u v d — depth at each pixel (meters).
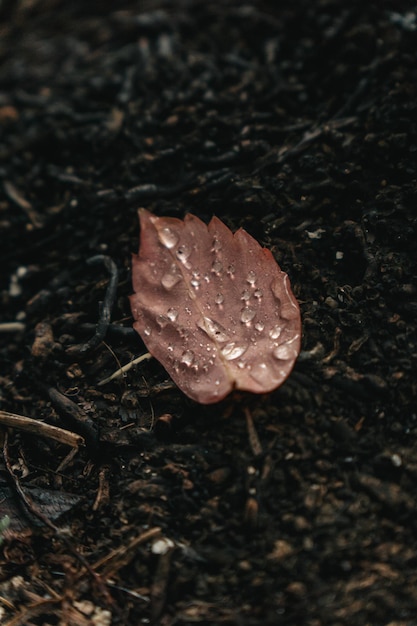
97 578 0.21
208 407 0.22
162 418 0.22
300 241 0.24
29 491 0.22
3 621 0.21
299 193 0.25
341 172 0.25
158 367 0.23
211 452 0.22
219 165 0.26
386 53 0.27
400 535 0.21
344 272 0.24
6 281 0.26
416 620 0.20
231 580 0.21
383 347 0.22
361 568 0.20
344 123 0.26
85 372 0.24
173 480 0.22
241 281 0.22
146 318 0.22
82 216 0.27
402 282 0.23
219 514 0.21
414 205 0.24
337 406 0.22
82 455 0.23
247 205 0.25
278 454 0.22
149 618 0.21
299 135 0.26
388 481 0.21
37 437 0.23
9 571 0.22
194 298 0.22
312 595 0.20
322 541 0.21
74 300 0.25
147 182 0.26
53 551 0.22
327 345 0.23
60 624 0.21
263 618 0.20
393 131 0.25
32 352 0.24
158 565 0.21
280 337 0.21
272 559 0.21
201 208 0.25
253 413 0.22
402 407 0.22
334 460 0.21
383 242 0.24
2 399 0.24
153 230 0.23
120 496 0.22
